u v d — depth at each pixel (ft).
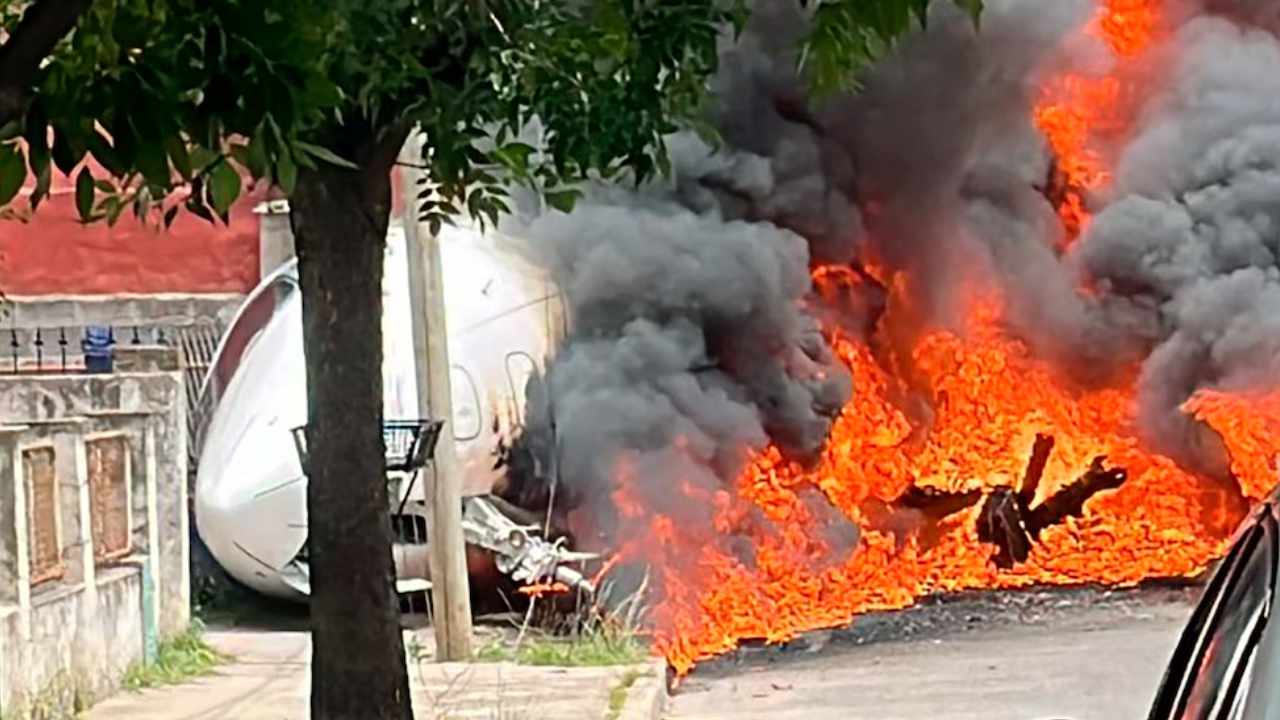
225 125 13.23
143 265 76.79
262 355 59.00
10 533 39.52
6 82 12.63
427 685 43.68
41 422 42.68
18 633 39.09
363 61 20.38
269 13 13.44
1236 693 9.56
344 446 23.54
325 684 23.63
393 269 58.85
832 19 20.35
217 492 56.39
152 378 49.06
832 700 44.96
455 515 48.26
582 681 44.62
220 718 40.78
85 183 13.24
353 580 23.59
